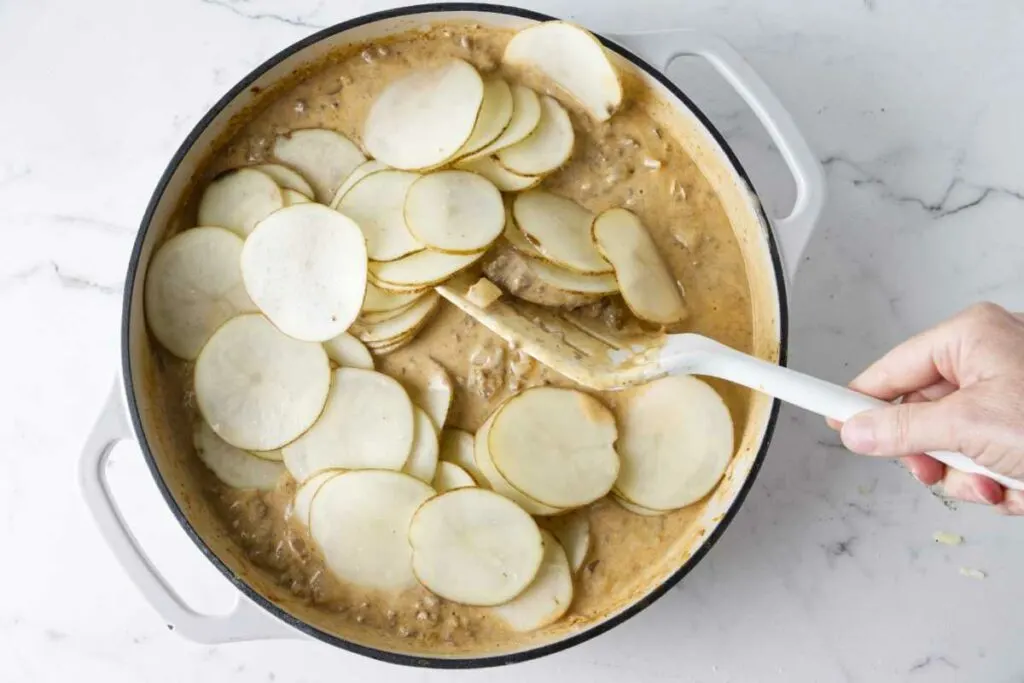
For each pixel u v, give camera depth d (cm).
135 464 79
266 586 74
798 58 82
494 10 75
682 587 79
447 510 73
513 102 76
